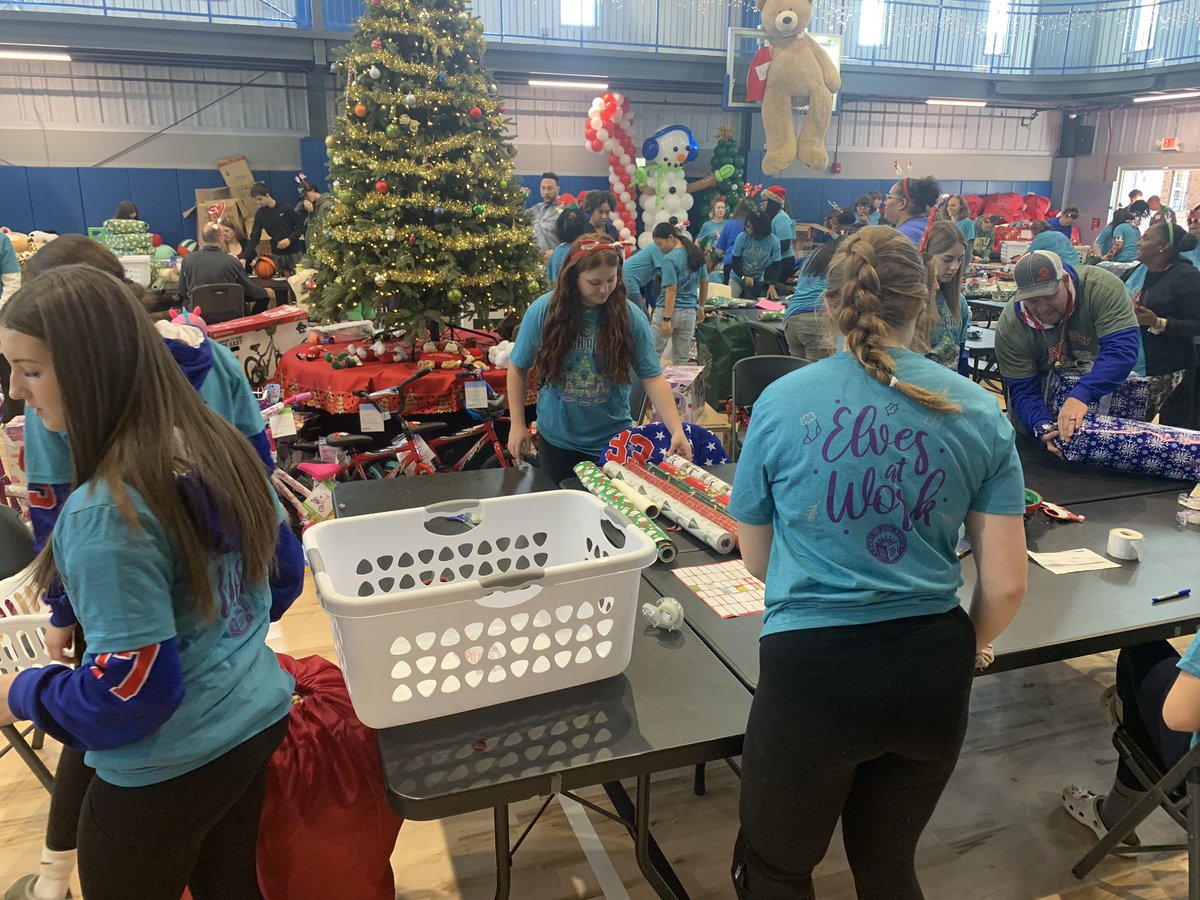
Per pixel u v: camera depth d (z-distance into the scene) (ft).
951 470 3.92
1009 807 7.38
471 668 4.70
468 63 13.79
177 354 5.59
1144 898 6.42
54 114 33.63
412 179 13.38
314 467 11.96
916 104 47.88
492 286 14.17
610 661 5.11
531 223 14.83
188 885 4.56
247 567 3.91
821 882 6.55
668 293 18.30
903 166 48.65
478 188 13.89
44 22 28.40
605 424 9.20
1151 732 5.92
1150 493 8.55
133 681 3.34
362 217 13.39
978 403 3.99
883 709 3.93
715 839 7.00
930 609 4.05
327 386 12.79
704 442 9.61
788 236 25.80
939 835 7.04
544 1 38.04
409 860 6.73
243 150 36.19
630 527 5.47
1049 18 43.62
